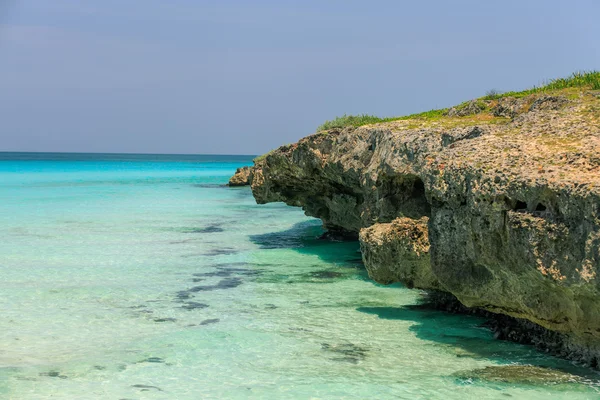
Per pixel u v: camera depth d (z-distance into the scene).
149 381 11.57
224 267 22.81
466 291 13.07
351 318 16.08
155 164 177.25
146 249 26.41
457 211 12.70
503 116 17.50
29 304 16.95
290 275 21.48
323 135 24.00
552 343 13.03
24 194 53.75
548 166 11.15
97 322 15.36
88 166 139.00
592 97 15.39
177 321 15.57
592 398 10.70
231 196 56.00
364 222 19.12
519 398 10.75
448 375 11.91
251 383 11.54
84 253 24.98
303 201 29.41
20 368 12.12
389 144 17.47
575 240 10.05
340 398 10.88
